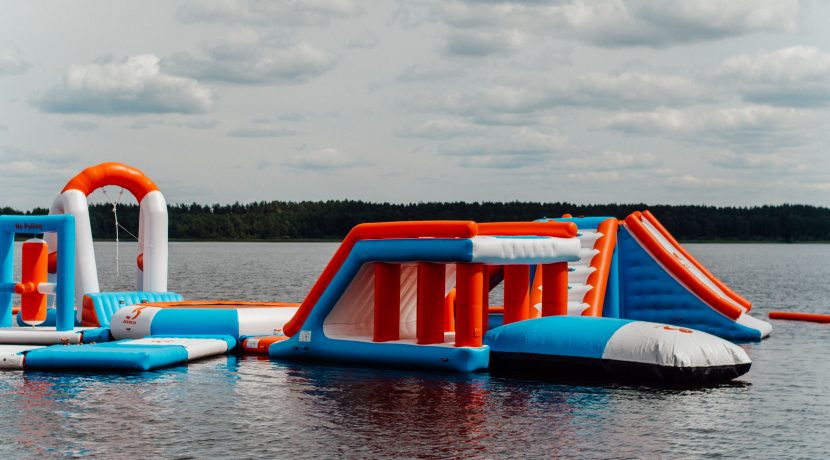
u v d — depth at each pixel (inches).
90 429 398.9
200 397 473.1
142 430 397.4
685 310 807.7
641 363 519.5
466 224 536.4
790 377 563.2
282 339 661.3
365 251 577.9
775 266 3095.5
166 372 558.6
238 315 686.5
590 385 514.6
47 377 536.4
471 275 555.5
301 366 585.3
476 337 559.5
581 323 557.0
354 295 610.9
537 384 514.9
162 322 685.9
